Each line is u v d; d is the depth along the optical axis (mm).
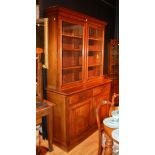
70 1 2988
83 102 2705
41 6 2494
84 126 2781
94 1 3609
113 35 4434
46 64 2389
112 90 4000
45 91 2658
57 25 2379
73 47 2820
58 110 2488
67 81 2717
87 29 2881
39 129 2645
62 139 2506
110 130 1676
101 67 3463
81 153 2441
